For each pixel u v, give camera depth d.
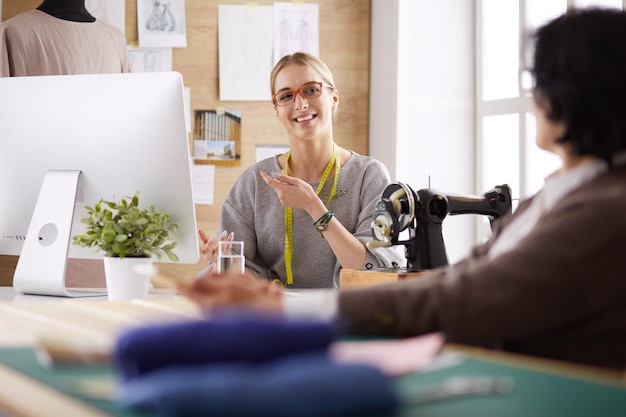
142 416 0.60
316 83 2.51
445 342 1.00
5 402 0.67
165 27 3.74
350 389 0.58
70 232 2.08
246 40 3.79
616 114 1.04
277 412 0.55
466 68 3.69
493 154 3.61
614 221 0.94
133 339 0.62
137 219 1.94
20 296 2.09
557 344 1.02
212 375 0.58
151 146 2.08
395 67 3.63
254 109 3.80
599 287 0.95
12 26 2.94
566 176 1.07
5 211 2.23
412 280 1.07
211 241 2.12
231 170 3.79
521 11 3.38
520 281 0.96
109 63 3.15
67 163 2.14
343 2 3.86
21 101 2.15
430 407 0.65
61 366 0.81
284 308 1.01
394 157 3.63
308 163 2.55
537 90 1.11
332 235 2.25
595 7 1.08
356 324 1.04
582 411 0.64
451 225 3.67
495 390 0.71
